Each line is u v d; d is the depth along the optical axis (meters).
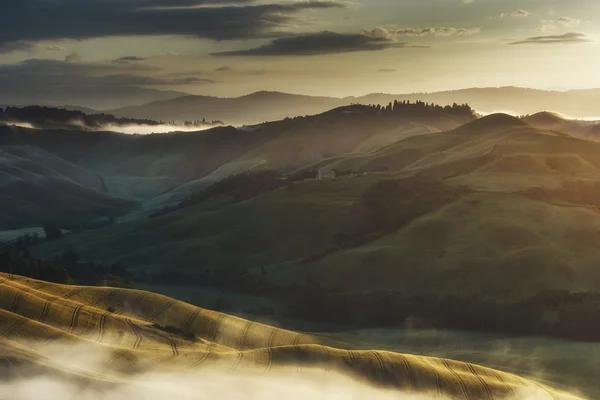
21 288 166.75
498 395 155.00
